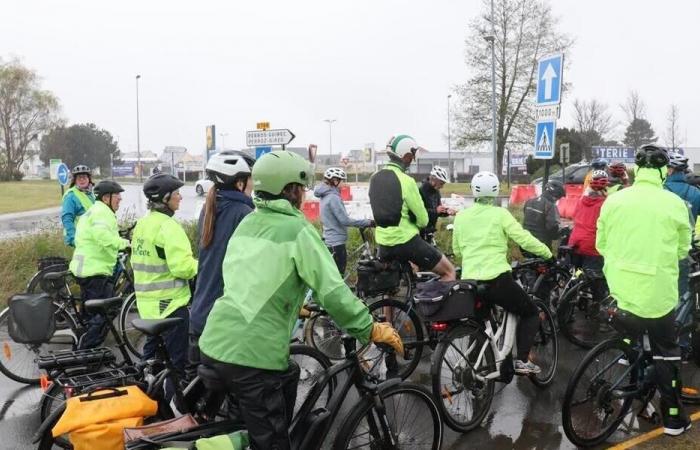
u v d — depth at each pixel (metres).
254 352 3.05
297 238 3.08
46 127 65.12
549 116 8.23
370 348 5.53
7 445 4.68
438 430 4.00
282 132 10.98
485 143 37.53
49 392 4.19
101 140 83.94
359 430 3.65
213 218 4.08
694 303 5.58
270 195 3.18
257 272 3.08
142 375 3.92
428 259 5.98
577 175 24.27
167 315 4.73
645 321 4.29
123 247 6.31
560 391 5.65
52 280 6.21
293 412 3.59
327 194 8.44
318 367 4.67
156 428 3.33
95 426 3.39
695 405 5.23
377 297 6.49
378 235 6.11
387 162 6.09
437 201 8.55
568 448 4.54
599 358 4.52
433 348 6.04
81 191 8.18
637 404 5.18
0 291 8.96
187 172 67.25
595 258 7.13
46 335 4.86
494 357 5.00
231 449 3.16
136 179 64.31
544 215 7.42
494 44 33.53
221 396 3.67
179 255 4.63
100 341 5.90
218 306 3.15
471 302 4.71
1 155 63.84
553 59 8.13
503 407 5.29
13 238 10.12
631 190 4.33
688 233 4.27
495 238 5.05
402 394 3.81
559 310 6.79
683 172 6.52
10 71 62.78
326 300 3.07
